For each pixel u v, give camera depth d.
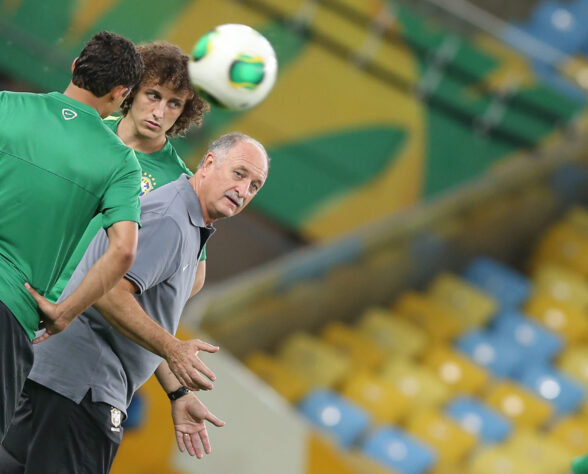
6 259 8.44
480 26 33.12
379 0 31.91
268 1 29.97
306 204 29.58
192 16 27.95
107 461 10.05
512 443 27.38
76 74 8.81
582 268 33.50
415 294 30.91
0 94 8.66
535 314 31.83
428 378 28.05
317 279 27.77
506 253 33.56
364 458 24.36
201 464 20.55
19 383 8.61
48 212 8.50
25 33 26.00
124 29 26.81
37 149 8.49
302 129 30.02
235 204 9.66
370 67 31.62
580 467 10.30
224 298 25.08
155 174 11.09
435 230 30.86
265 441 21.08
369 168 30.72
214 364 21.23
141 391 20.02
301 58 30.66
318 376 26.86
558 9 39.75
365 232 28.81
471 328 30.50
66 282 10.02
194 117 10.93
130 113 10.84
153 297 9.70
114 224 8.58
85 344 9.73
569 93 34.31
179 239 9.44
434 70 32.41
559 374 29.92
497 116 33.00
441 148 31.97
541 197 33.88
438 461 25.89
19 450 10.04
